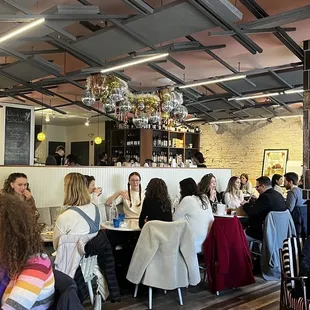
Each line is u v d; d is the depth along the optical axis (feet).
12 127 27.68
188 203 13.80
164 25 14.38
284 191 25.88
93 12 13.39
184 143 34.01
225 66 20.58
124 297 12.82
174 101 20.93
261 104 28.27
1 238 4.63
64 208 10.34
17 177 12.14
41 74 21.16
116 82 18.43
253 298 13.00
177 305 12.19
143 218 12.91
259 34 16.85
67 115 38.17
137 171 18.06
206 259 13.41
